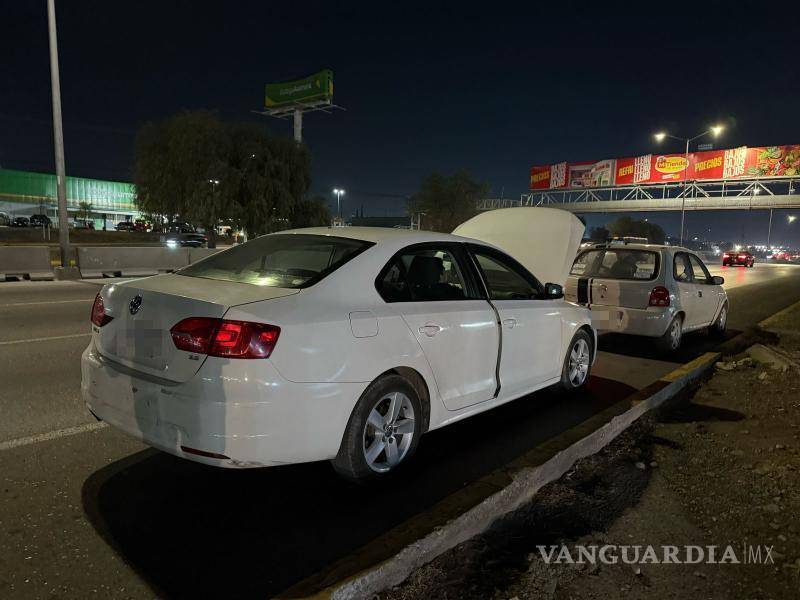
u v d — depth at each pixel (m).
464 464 4.11
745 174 62.75
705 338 9.98
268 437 3.02
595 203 77.81
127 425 3.29
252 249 4.25
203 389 2.98
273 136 37.12
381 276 3.76
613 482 3.81
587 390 6.17
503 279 5.21
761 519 3.33
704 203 66.81
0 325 9.02
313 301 3.33
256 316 3.04
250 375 2.97
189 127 34.66
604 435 4.42
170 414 3.07
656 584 2.73
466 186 68.25
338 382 3.25
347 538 3.09
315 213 38.72
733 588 2.71
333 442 3.29
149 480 3.69
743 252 48.47
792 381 6.24
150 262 20.98
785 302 17.00
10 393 5.38
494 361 4.49
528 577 2.75
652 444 4.51
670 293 7.88
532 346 4.97
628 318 7.95
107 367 3.42
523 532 3.17
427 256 4.20
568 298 8.55
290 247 4.09
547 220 7.59
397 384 3.63
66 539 2.98
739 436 4.68
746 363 7.25
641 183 71.50
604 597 2.63
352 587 2.48
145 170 35.75
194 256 22.64
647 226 100.00
